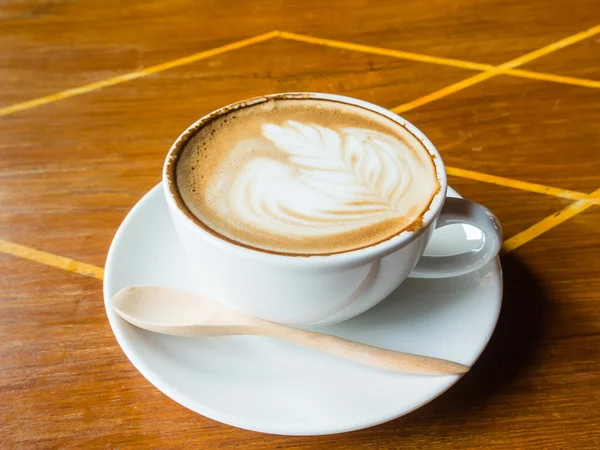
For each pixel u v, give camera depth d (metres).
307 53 0.48
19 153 0.40
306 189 0.29
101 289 0.32
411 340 0.29
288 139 0.31
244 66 0.47
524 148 0.40
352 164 0.30
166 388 0.26
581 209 0.36
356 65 0.47
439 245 0.32
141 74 0.46
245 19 0.52
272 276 0.26
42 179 0.38
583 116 0.42
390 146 0.31
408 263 0.28
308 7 0.54
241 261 0.26
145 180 0.38
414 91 0.44
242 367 0.28
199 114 0.43
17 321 0.31
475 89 0.44
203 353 0.28
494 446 0.27
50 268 0.33
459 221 0.29
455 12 0.52
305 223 0.28
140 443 0.27
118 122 0.42
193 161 0.30
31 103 0.44
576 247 0.34
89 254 0.34
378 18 0.52
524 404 0.28
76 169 0.39
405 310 0.30
